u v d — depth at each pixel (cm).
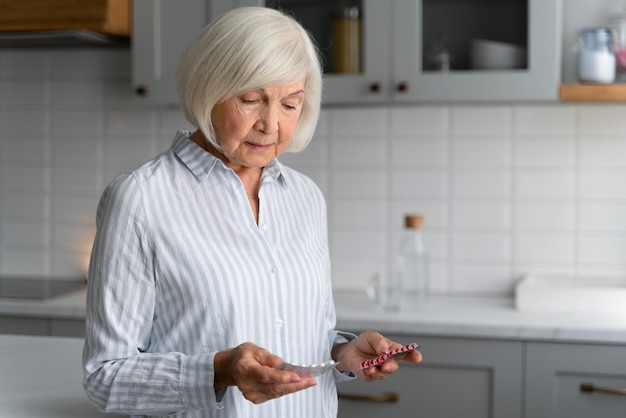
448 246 295
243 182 145
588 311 255
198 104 133
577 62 256
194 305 132
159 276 132
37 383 152
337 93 263
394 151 297
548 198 287
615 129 282
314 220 156
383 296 282
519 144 288
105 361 128
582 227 285
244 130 133
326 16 264
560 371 239
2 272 328
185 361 123
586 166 284
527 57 252
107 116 316
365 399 250
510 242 291
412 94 258
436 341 247
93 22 269
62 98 320
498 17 254
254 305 136
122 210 131
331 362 115
